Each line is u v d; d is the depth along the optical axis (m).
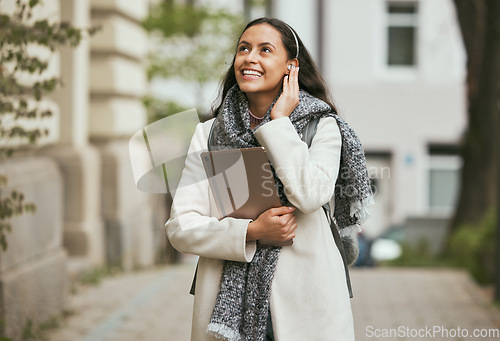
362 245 11.93
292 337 3.04
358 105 22.44
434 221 15.71
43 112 5.27
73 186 10.11
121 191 11.23
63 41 5.23
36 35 5.06
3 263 6.25
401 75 22.42
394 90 22.36
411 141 22.39
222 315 3.05
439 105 22.34
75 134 10.31
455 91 22.27
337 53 22.38
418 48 22.30
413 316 7.46
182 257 13.01
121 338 6.59
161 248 12.00
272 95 3.23
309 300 3.04
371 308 7.92
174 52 14.35
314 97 3.25
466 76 13.46
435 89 22.30
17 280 6.32
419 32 22.27
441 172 22.41
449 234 13.69
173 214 3.16
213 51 14.27
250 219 3.10
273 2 22.16
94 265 10.37
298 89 3.15
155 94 13.73
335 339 3.03
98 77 11.15
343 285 3.12
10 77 5.04
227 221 3.07
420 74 22.31
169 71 14.09
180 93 14.70
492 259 10.09
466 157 13.45
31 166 7.34
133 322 7.28
